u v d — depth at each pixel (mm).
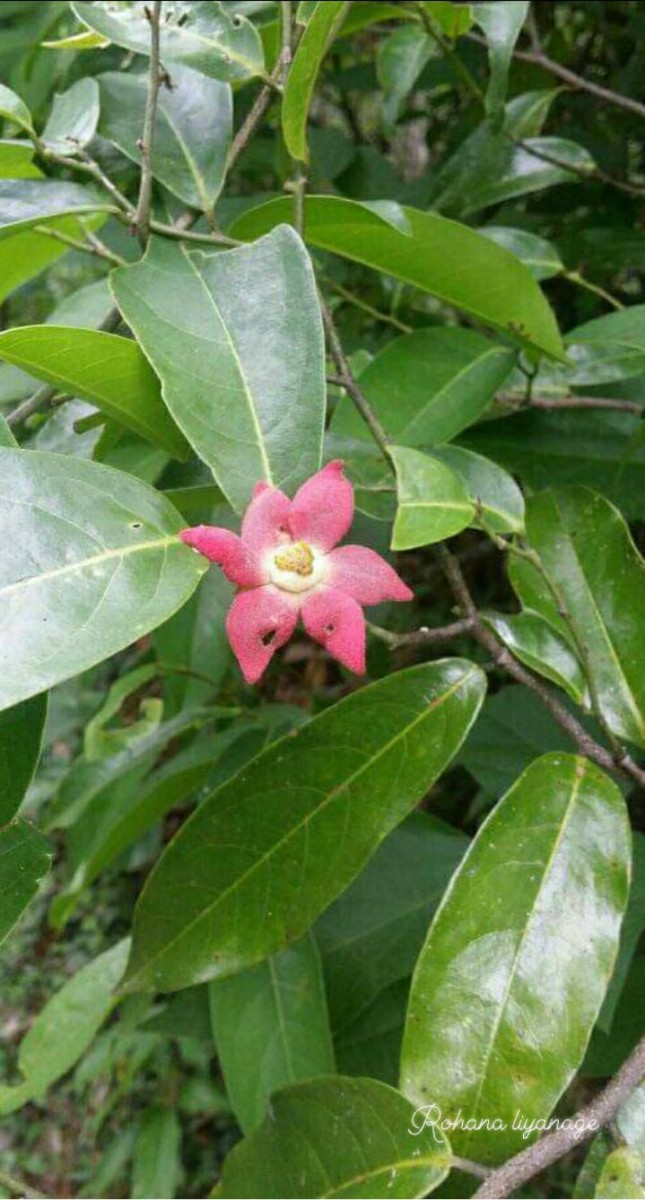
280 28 309
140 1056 535
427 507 209
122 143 278
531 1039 199
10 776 186
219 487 219
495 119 360
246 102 396
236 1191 219
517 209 453
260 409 209
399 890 317
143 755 412
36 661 163
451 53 362
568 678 243
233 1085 299
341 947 314
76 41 295
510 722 320
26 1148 646
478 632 233
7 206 246
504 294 281
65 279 699
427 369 299
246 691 441
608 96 370
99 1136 625
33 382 311
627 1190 190
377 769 234
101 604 173
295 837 236
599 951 206
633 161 521
